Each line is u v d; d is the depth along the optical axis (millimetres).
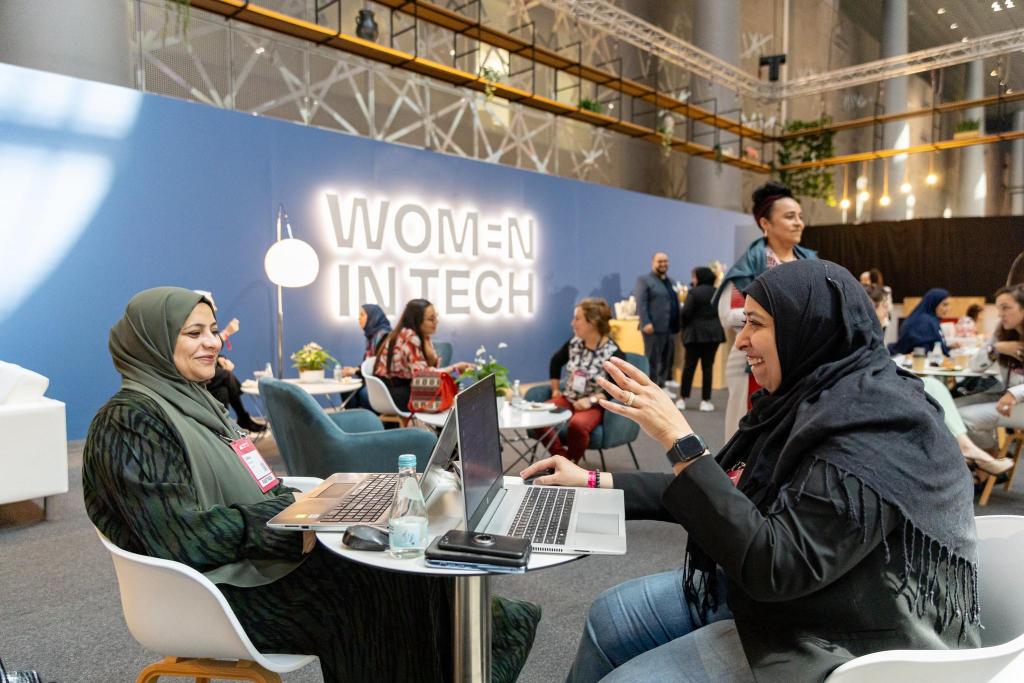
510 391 4215
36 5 5148
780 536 1040
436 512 1473
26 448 3537
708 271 7449
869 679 958
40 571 2906
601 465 4910
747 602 1154
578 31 12031
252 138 6379
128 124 5559
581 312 4238
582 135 11609
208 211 6086
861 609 1050
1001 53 11008
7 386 3619
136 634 1382
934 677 926
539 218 9430
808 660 1046
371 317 6109
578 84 11148
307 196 6840
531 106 10070
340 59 8258
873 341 1203
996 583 1225
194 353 1636
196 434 1591
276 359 6629
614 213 10625
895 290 12633
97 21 5426
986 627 1243
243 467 1697
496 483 1544
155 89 6527
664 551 3232
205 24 6871
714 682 1160
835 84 12641
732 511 1080
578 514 1417
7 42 5105
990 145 12922
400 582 1598
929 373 4840
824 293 1206
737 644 1248
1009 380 4117
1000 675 927
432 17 8602
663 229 11578
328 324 7043
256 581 1448
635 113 13203
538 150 10961
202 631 1326
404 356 4785
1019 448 4203
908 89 13242
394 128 9078
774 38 13602
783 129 14219
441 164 8133
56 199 5195
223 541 1426
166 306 1622
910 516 1004
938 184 13453
